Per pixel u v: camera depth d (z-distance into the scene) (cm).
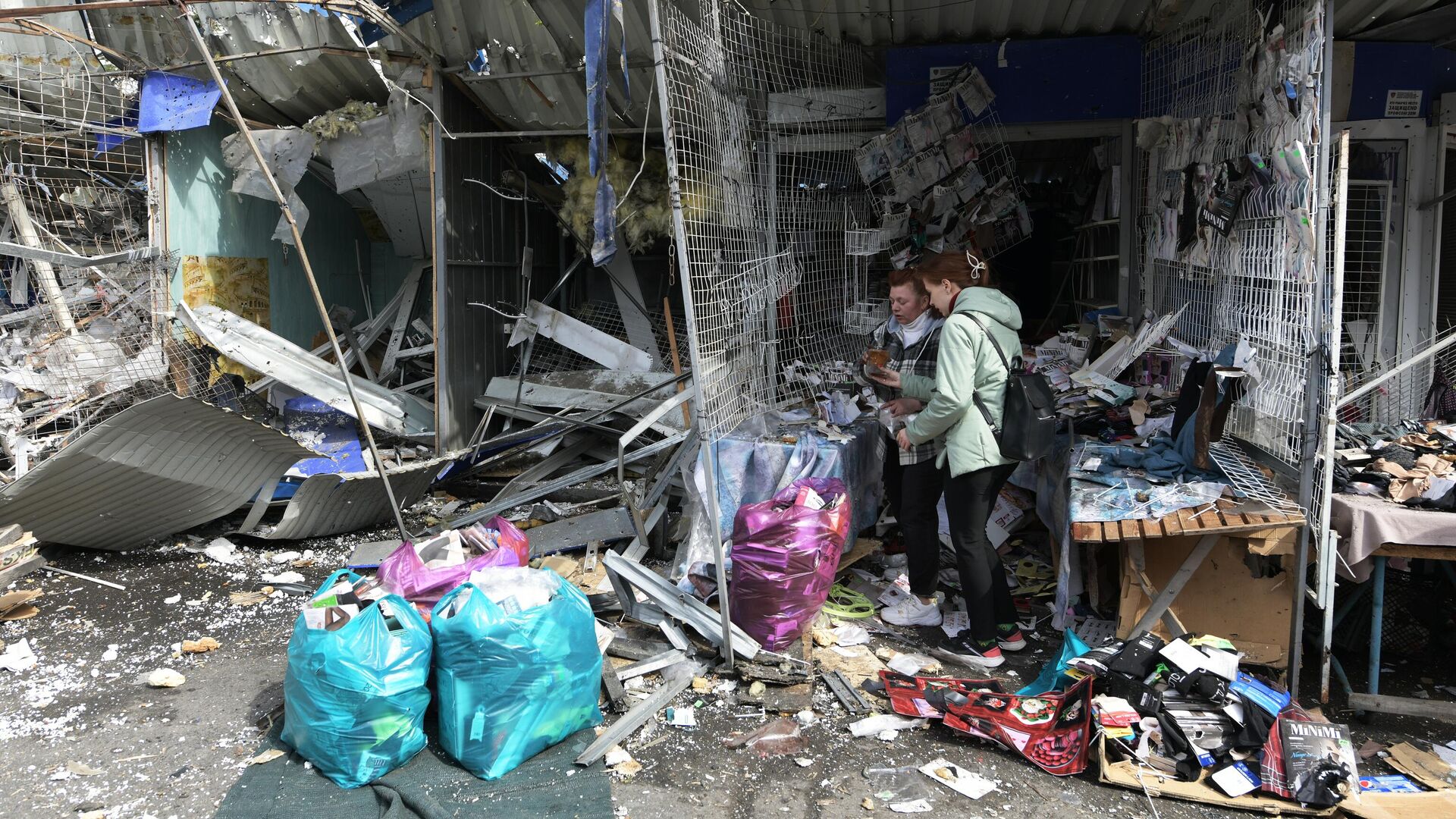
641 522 462
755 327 440
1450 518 319
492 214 684
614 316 753
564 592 323
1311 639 380
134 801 289
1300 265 339
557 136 670
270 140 634
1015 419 351
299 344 765
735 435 455
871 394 514
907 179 551
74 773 302
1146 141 506
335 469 567
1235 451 403
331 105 682
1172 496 357
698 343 341
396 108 619
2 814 281
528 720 301
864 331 576
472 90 629
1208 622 357
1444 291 504
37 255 514
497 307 699
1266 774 289
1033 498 490
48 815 281
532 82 612
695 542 446
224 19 583
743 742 321
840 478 430
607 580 450
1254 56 378
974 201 561
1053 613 428
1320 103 319
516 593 314
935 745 322
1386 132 493
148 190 611
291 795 288
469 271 653
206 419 445
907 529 400
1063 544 399
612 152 654
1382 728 334
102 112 612
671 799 290
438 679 307
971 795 292
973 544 371
